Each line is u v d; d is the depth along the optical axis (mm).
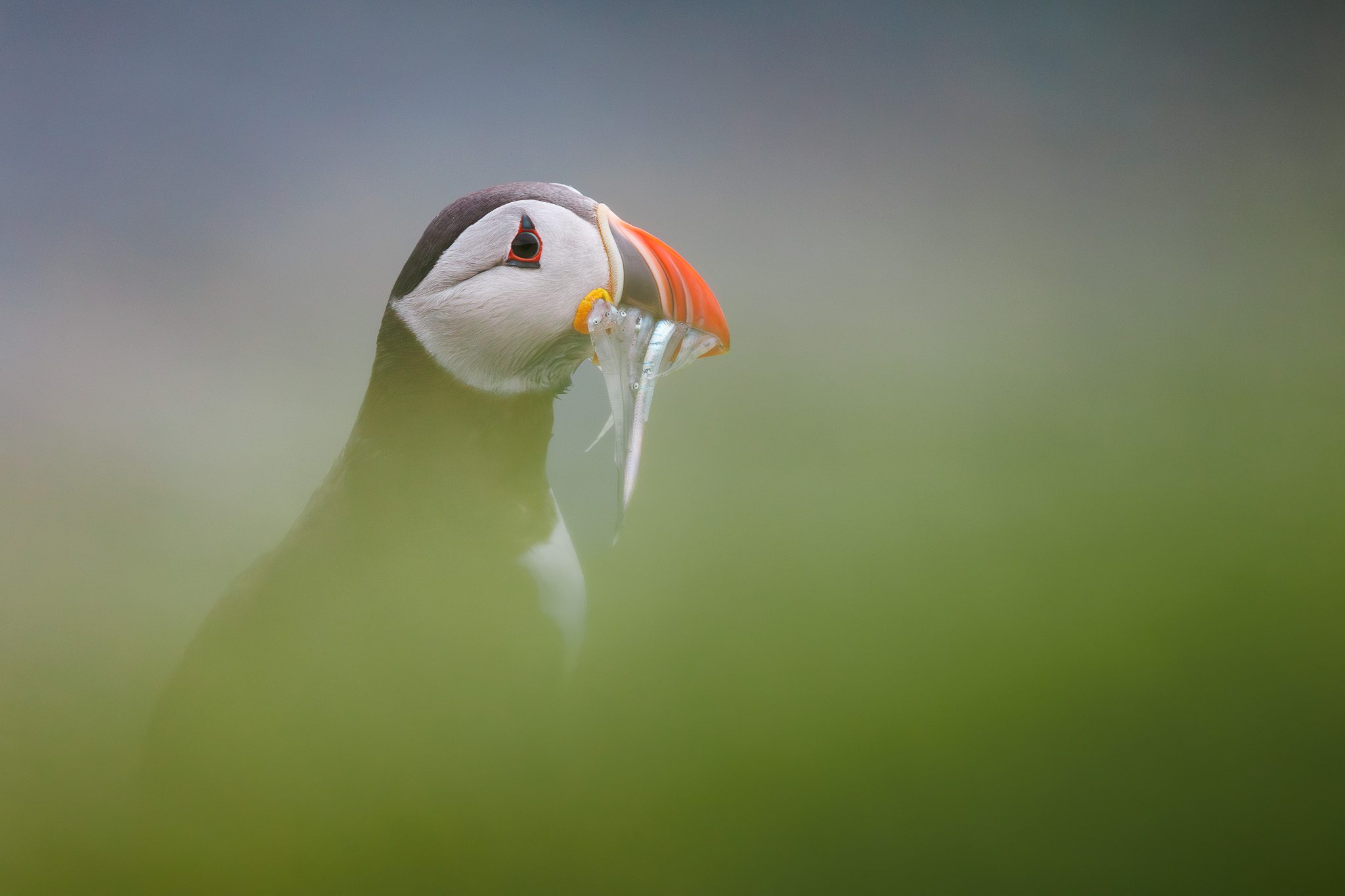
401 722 4113
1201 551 4152
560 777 4098
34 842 4098
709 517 4266
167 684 4129
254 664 4121
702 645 4117
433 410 4141
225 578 4316
